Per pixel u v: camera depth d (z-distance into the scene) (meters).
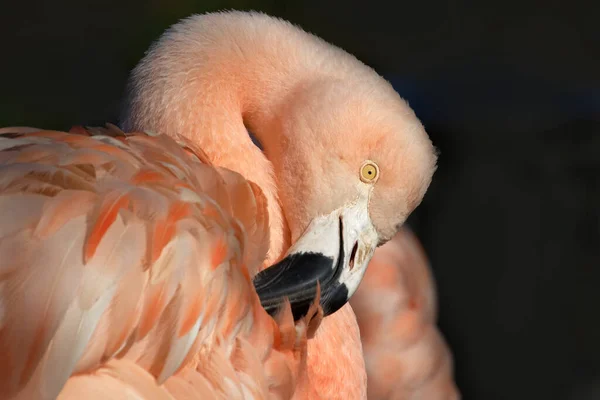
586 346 9.62
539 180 10.88
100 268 3.56
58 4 12.90
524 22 14.00
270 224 4.82
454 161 11.13
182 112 4.84
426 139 4.95
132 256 3.63
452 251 10.37
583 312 9.93
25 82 12.09
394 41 13.70
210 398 3.79
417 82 12.71
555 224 10.55
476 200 10.71
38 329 3.43
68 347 3.45
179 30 5.03
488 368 9.48
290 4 13.54
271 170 4.99
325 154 4.88
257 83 5.03
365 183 4.89
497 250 10.38
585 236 10.48
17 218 3.54
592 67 13.03
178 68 4.89
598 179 10.82
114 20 12.88
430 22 13.93
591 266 10.30
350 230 4.86
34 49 12.48
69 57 12.48
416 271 7.41
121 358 3.64
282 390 4.14
